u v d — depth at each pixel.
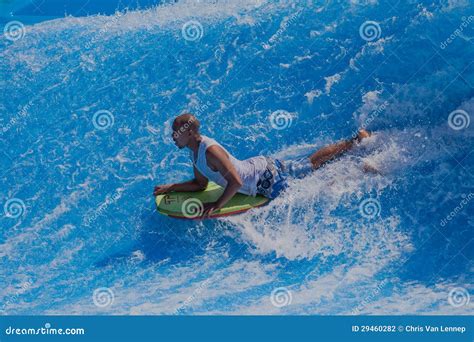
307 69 12.59
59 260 9.70
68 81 13.12
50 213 10.61
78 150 11.69
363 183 10.02
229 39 13.49
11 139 12.08
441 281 8.52
